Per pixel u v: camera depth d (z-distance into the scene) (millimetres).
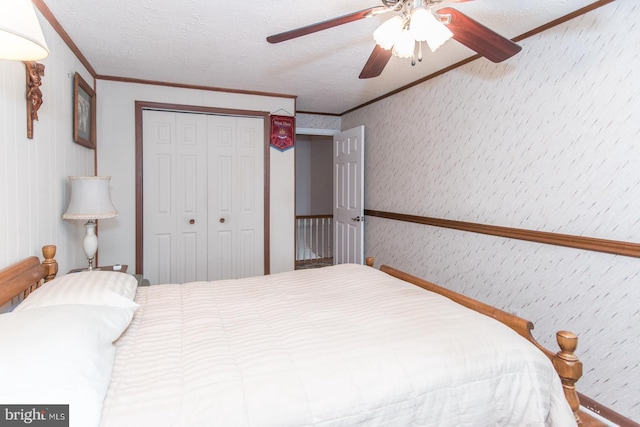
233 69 2887
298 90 3523
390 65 2793
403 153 3467
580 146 1924
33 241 1730
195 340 1265
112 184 3154
